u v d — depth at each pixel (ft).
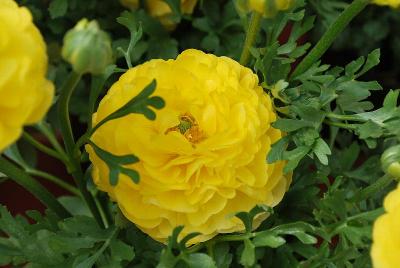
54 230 1.35
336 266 1.25
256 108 1.23
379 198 1.44
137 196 1.23
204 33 1.79
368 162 1.47
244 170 1.23
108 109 1.20
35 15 1.71
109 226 1.35
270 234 1.22
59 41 1.77
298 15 1.41
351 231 1.22
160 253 1.32
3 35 0.99
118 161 1.16
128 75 1.25
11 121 0.99
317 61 1.42
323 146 1.24
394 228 1.03
